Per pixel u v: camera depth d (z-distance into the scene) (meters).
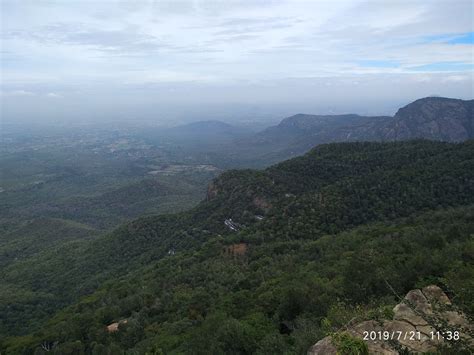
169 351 27.38
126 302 45.06
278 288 32.91
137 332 35.59
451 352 8.92
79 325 42.00
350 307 18.95
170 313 39.34
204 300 38.38
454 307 10.11
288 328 23.98
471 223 39.38
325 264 38.41
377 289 22.12
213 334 24.34
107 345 35.34
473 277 15.40
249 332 22.73
